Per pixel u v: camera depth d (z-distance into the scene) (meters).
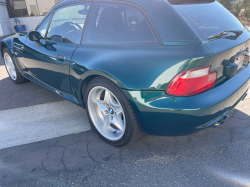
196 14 2.20
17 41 3.63
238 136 2.55
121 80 2.00
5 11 13.37
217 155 2.27
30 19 14.30
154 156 2.29
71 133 2.73
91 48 2.38
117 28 2.27
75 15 2.70
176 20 2.00
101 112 2.57
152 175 2.05
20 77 4.13
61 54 2.63
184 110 1.84
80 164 2.21
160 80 1.88
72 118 3.08
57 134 2.72
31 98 3.71
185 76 1.81
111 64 2.10
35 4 14.14
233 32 2.24
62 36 2.84
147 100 1.93
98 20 2.44
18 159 2.30
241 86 2.22
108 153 2.35
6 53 4.11
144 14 2.10
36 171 2.13
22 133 2.76
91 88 2.35
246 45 2.39
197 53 1.82
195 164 2.16
